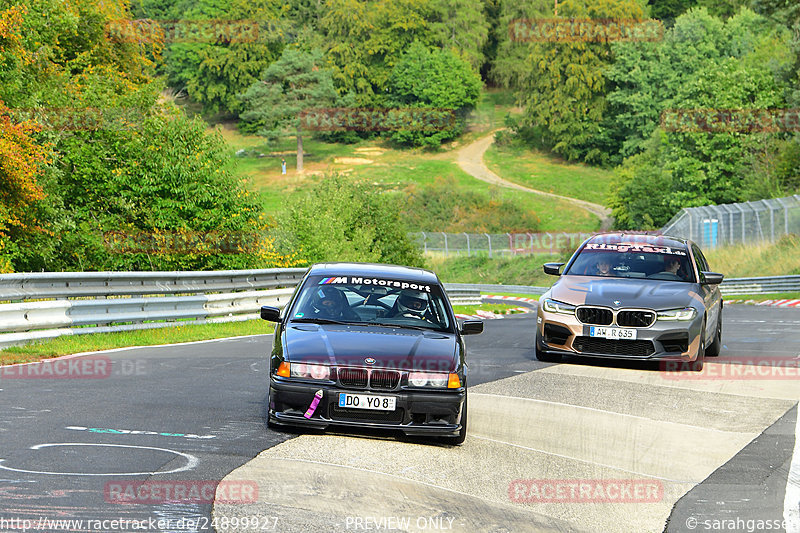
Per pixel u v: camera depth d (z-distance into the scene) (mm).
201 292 56250
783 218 142375
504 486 19531
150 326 49125
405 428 22453
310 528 15555
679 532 16922
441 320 25734
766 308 93812
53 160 87625
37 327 39406
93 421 23094
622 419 27703
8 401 25375
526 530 16547
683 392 33094
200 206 92438
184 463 19328
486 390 32125
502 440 24156
